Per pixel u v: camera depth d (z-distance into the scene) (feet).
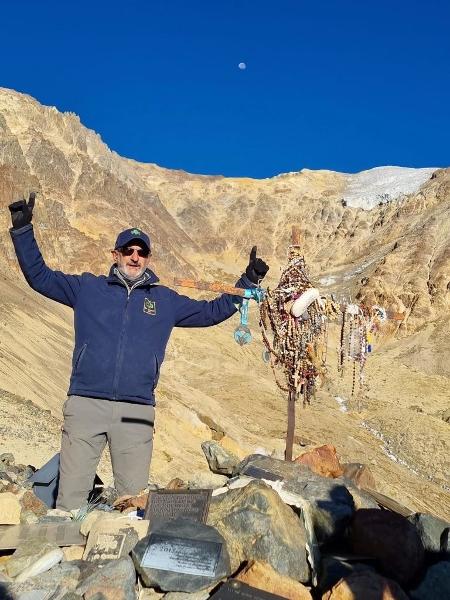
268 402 159.94
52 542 14.26
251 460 17.11
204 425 86.74
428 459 138.82
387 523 13.65
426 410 208.54
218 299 17.99
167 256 371.15
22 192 294.05
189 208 590.96
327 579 12.87
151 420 17.15
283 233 566.77
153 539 13.12
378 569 13.16
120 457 16.88
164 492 14.71
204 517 13.87
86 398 16.66
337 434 140.87
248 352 217.15
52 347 126.62
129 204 392.06
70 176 359.66
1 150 312.71
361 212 554.05
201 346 210.18
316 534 14.24
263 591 12.05
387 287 369.91
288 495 14.92
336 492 15.01
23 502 16.81
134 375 16.61
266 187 633.20
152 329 16.87
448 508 102.99
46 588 12.53
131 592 12.44
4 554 14.25
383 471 118.83
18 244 15.98
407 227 481.46
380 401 185.06
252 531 13.28
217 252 542.16
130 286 16.97
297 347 17.56
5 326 115.75
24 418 66.85
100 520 14.14
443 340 303.07
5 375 85.05
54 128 398.83
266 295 17.81
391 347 310.65
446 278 354.74
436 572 13.01
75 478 16.75
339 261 499.51
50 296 16.84
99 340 16.55
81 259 292.40
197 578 12.54
